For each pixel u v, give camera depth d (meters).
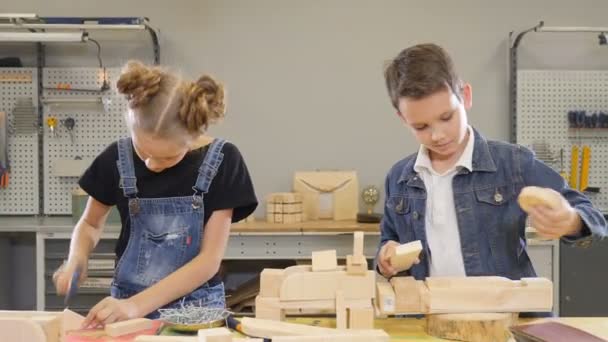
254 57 3.50
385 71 1.42
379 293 1.30
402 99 1.31
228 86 3.50
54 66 3.43
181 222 1.47
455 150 1.46
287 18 3.48
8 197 3.41
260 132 3.51
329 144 3.52
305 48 3.50
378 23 3.49
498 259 1.49
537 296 1.27
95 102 3.38
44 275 2.95
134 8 3.47
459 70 3.50
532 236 2.90
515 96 3.43
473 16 3.49
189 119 1.28
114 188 1.55
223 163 1.50
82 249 1.55
